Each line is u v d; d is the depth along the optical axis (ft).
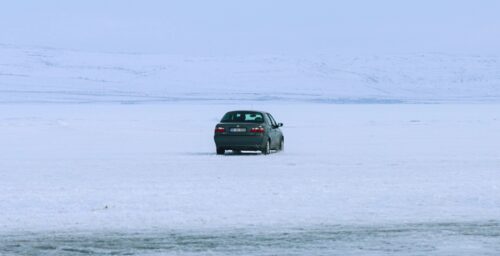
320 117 532.73
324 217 89.61
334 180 132.36
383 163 170.81
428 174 143.43
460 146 238.89
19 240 75.05
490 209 95.91
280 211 94.38
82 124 406.00
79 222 86.22
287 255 67.67
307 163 171.42
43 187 122.42
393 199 105.70
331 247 71.26
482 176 138.92
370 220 87.30
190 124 416.46
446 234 78.07
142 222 86.17
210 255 67.67
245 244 72.84
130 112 629.10
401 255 67.56
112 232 79.66
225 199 106.22
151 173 147.33
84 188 120.57
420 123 430.61
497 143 255.09
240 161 177.78
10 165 168.66
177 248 70.90
